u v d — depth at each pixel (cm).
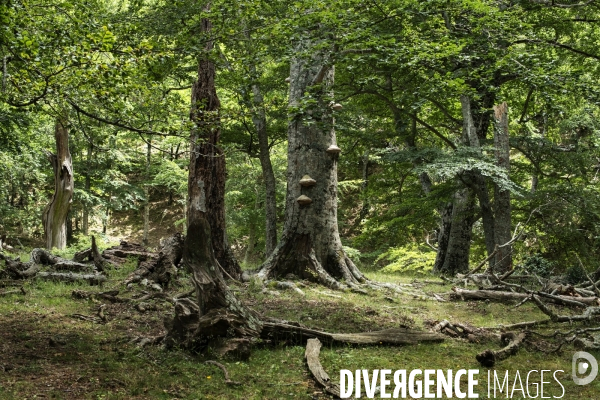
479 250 2405
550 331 1003
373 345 850
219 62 1090
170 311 1004
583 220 1917
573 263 2089
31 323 840
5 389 557
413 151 1652
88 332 818
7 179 2716
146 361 689
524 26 1289
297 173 1473
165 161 3055
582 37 1892
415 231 2373
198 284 755
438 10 1156
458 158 1551
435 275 1941
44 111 842
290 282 1351
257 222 2797
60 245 2136
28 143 2206
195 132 941
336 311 1082
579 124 2198
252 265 1900
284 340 800
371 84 1650
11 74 790
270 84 1838
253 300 1179
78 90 772
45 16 763
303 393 621
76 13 739
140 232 3903
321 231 1452
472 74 1195
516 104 2177
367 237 2203
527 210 1977
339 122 1468
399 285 1483
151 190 4275
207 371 668
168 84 1919
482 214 1769
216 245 1394
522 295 1269
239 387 627
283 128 1998
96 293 1068
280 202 2859
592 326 1033
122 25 813
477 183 1762
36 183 3222
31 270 1208
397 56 1048
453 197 1850
